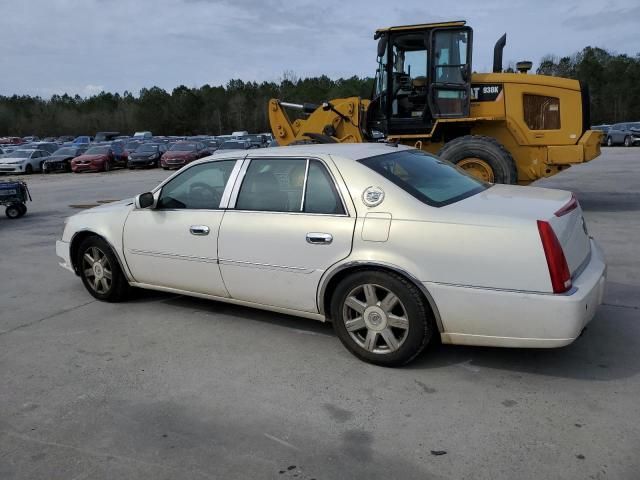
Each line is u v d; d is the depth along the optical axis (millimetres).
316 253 3941
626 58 83562
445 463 2742
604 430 2957
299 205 4113
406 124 10406
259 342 4359
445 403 3314
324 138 10680
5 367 4070
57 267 7184
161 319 4961
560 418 3094
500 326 3408
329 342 4312
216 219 4496
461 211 3584
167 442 3025
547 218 3406
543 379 3553
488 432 2990
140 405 3438
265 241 4195
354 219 3814
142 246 5000
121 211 5238
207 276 4617
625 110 74750
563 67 80000
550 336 3301
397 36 10062
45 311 5332
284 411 3303
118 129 101375
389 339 3744
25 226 10969
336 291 3920
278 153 4344
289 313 4285
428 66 9922
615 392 3350
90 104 111125
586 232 4109
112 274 5328
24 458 2926
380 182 3844
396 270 3604
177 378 3791
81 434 3139
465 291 3439
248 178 4434
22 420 3312
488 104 10008
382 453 2850
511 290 3340
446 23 9703
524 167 10117
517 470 2662
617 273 5789
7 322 5062
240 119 103312
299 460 2820
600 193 12555
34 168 30672
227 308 5180
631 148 34031
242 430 3117
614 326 4328
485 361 3844
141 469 2799
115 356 4199
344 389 3547
